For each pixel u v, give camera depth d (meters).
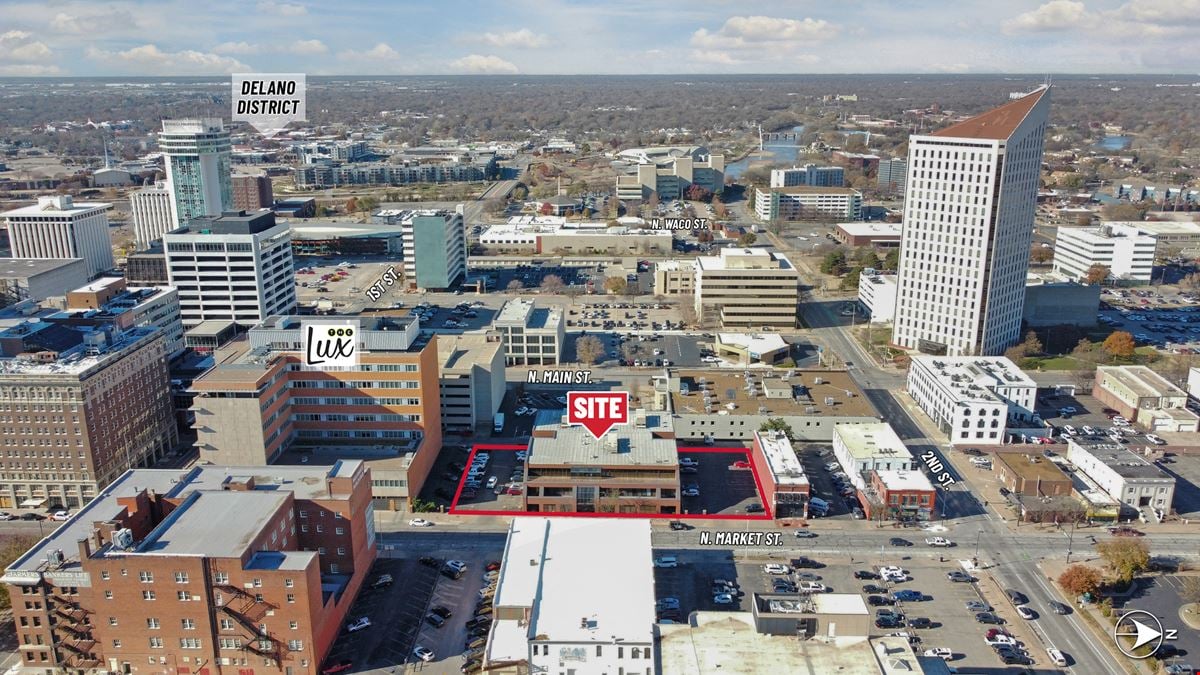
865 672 129.62
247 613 142.00
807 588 173.00
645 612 142.25
